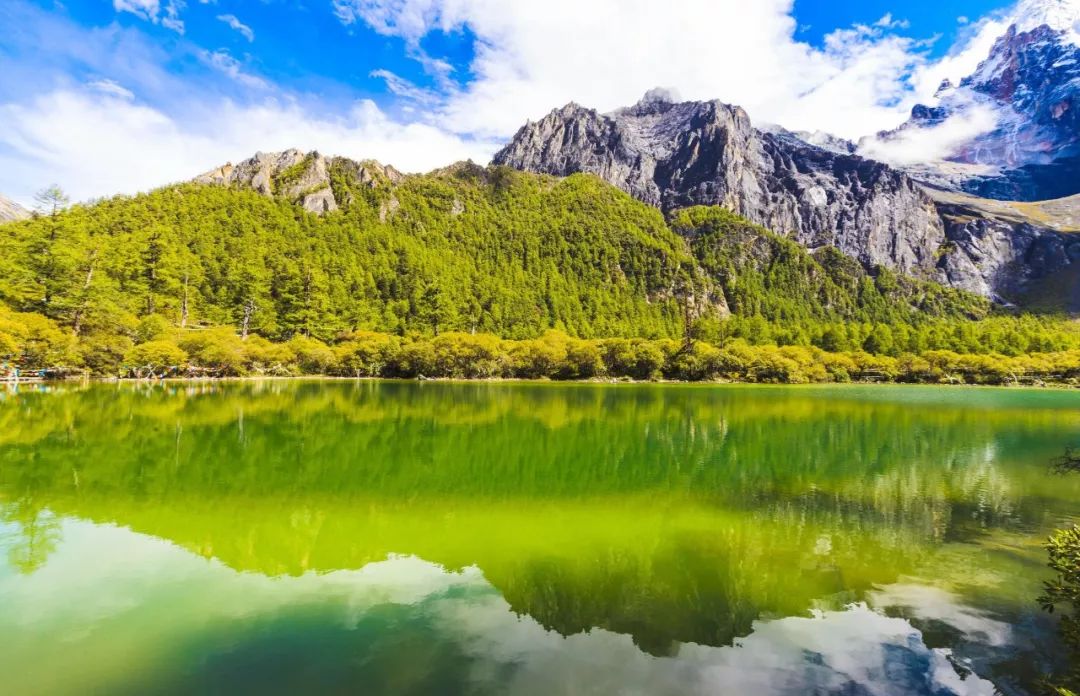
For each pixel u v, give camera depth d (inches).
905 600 527.8
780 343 6072.8
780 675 400.8
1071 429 1787.6
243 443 1305.4
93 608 493.4
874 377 5103.3
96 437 1317.7
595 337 6146.7
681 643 446.3
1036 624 480.4
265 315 4658.0
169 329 3447.3
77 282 3277.6
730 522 772.6
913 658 424.2
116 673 398.9
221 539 673.6
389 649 430.3
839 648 439.5
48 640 440.1
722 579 573.6
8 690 378.6
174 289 4362.7
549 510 820.0
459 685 384.2
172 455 1149.7
